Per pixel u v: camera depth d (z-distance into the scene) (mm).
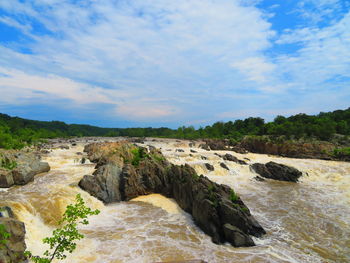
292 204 33406
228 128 170500
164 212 28969
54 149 76250
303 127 110000
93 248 19750
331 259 19109
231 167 56375
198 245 20938
